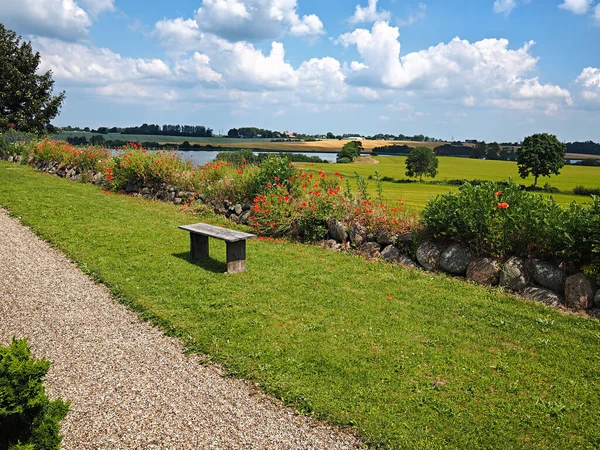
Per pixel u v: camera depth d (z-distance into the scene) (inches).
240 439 130.8
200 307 226.7
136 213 455.2
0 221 384.8
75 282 259.4
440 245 304.2
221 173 511.2
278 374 165.8
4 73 893.8
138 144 625.0
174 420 138.1
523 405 152.3
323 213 373.7
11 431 97.6
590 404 153.6
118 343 188.9
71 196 514.9
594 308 231.5
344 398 152.4
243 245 288.8
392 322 217.2
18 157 789.9
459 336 204.4
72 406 142.9
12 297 231.6
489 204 283.9
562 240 244.8
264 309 228.2
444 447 130.6
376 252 333.1
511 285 262.2
